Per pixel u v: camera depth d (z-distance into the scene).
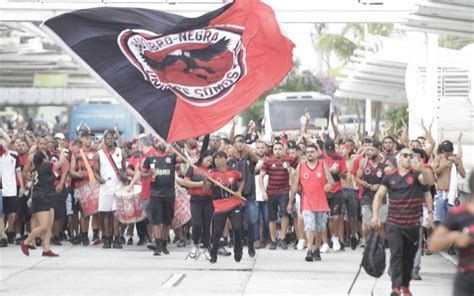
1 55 102.12
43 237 37.38
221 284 30.73
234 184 34.56
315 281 31.50
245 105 30.91
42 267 34.47
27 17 43.84
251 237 37.41
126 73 30.47
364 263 27.30
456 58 57.84
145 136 39.72
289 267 34.84
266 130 74.00
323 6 43.56
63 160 38.91
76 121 91.44
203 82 30.97
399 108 97.31
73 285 30.36
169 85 30.69
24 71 115.56
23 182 41.69
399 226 27.08
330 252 40.16
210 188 36.22
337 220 40.62
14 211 41.12
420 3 39.31
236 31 31.08
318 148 39.06
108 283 30.81
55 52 106.19
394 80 73.94
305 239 40.81
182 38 30.92
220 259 36.97
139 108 30.33
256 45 31.27
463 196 39.16
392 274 27.19
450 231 18.31
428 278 32.59
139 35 30.59
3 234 40.75
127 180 40.47
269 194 40.41
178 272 33.44
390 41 62.00
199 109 30.70
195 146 43.00
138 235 42.22
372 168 36.00
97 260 36.56
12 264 35.25
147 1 43.41
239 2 31.00
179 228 41.59
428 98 52.47
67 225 43.78
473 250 18.19
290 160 40.44
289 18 43.66
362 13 43.44
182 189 40.94
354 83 77.88
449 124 51.91
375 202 27.41
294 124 73.69
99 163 40.31
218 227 35.00
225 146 41.78
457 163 37.00
